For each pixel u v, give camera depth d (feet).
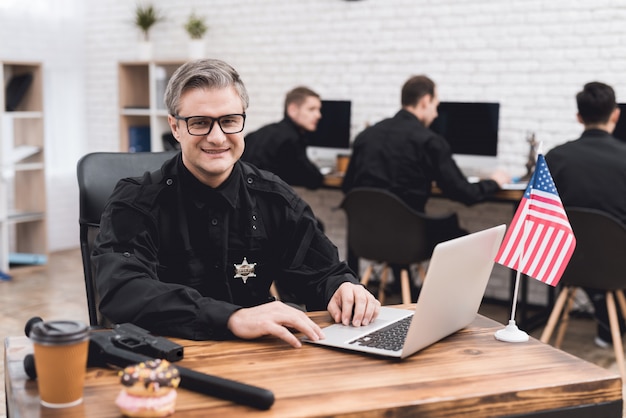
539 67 14.64
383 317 5.17
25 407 3.52
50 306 14.83
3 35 19.22
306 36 17.61
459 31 15.49
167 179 5.37
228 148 5.15
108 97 21.34
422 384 3.90
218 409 3.52
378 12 16.49
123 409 3.41
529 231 5.18
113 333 4.28
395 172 12.67
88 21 21.43
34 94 17.72
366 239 12.50
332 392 3.76
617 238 9.82
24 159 18.17
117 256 5.04
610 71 13.89
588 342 12.75
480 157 14.28
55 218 21.02
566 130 14.47
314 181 14.55
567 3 14.21
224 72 5.09
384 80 16.58
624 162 10.69
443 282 4.27
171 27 19.89
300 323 4.58
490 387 3.87
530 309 15.14
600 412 4.04
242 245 5.56
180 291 4.75
